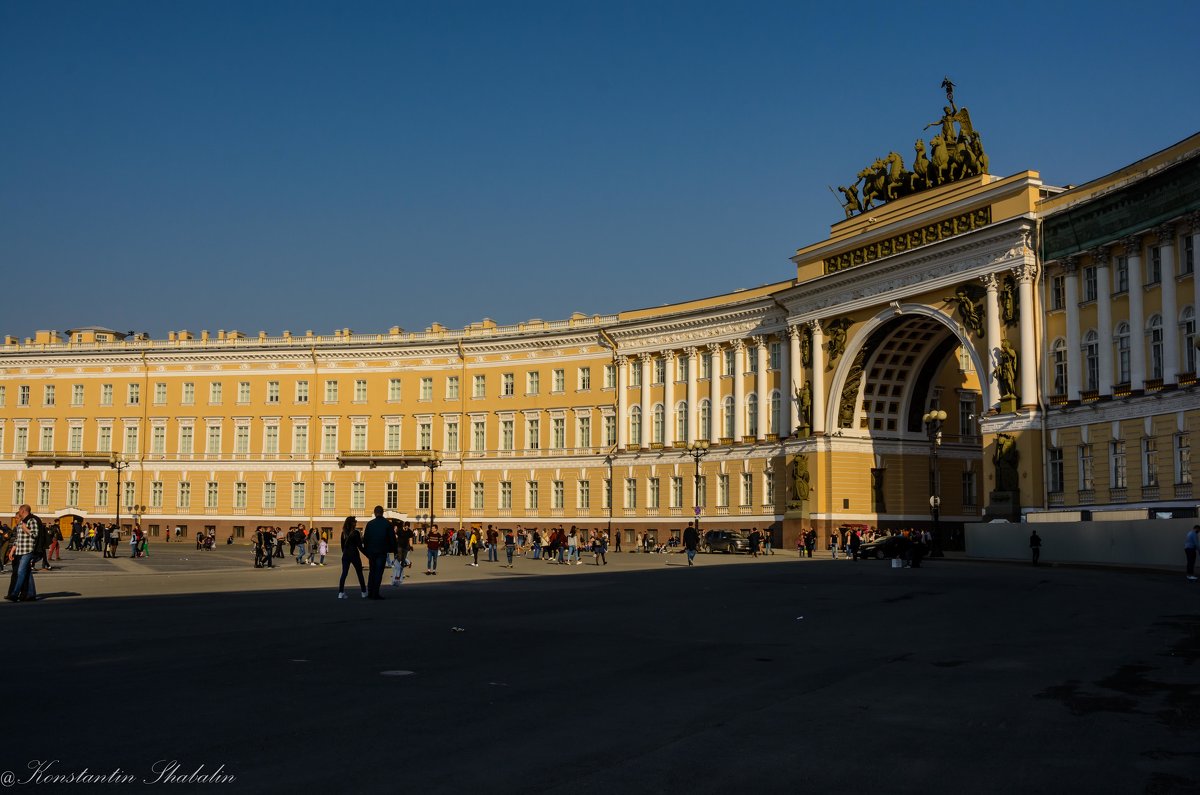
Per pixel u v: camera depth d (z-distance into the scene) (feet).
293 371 343.67
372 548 98.43
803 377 258.37
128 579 132.16
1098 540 164.14
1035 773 34.19
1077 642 66.49
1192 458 167.43
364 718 40.93
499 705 44.06
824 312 251.19
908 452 258.37
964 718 42.47
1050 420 196.34
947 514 264.52
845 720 41.96
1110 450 184.44
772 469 267.18
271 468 340.80
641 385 304.71
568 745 37.19
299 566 184.03
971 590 111.65
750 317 277.64
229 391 346.54
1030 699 46.60
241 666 53.52
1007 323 204.23
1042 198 203.00
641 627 74.59
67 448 354.33
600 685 49.44
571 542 204.54
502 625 74.95
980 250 209.77
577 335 315.17
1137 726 41.11
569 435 315.58
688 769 34.30
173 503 346.13
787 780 33.22
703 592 109.81
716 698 46.42
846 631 72.79
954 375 270.67
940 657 59.72
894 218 237.45
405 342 334.85
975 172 221.05
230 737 37.42
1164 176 172.76
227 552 257.96
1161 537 150.30
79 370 357.00
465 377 332.19
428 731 38.91
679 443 294.66
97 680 48.83
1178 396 170.19
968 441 271.49
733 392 282.56
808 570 158.20
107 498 349.82
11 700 43.62
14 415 359.87
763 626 75.87
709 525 282.36
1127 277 183.62
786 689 48.85
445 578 141.59
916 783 33.01
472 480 327.67
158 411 350.23
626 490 303.07
